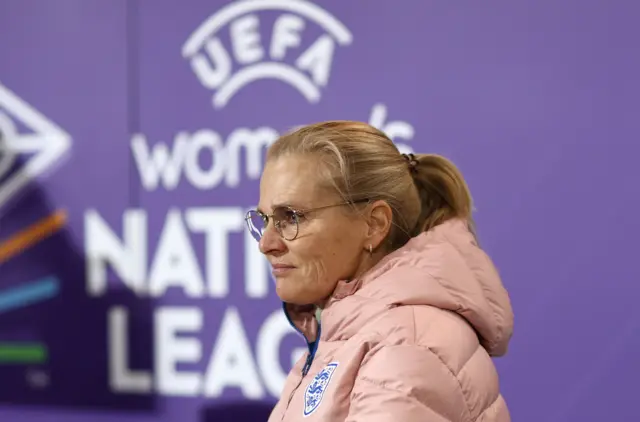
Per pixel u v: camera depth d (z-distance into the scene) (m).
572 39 3.24
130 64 3.78
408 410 1.30
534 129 3.29
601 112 3.22
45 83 3.88
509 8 3.31
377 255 1.63
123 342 3.83
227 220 3.68
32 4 3.89
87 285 3.87
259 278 3.65
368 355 1.40
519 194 3.32
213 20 3.67
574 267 3.26
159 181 3.76
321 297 1.61
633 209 3.19
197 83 3.70
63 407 3.91
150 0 3.74
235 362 3.69
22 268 3.94
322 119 3.54
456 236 1.64
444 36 3.38
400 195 1.62
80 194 3.86
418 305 1.47
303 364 1.72
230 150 3.67
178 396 3.77
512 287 3.33
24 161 3.92
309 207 1.55
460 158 3.37
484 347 1.62
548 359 3.30
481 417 1.43
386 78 3.46
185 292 3.75
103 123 3.82
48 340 3.92
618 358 3.23
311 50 3.55
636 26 3.17
